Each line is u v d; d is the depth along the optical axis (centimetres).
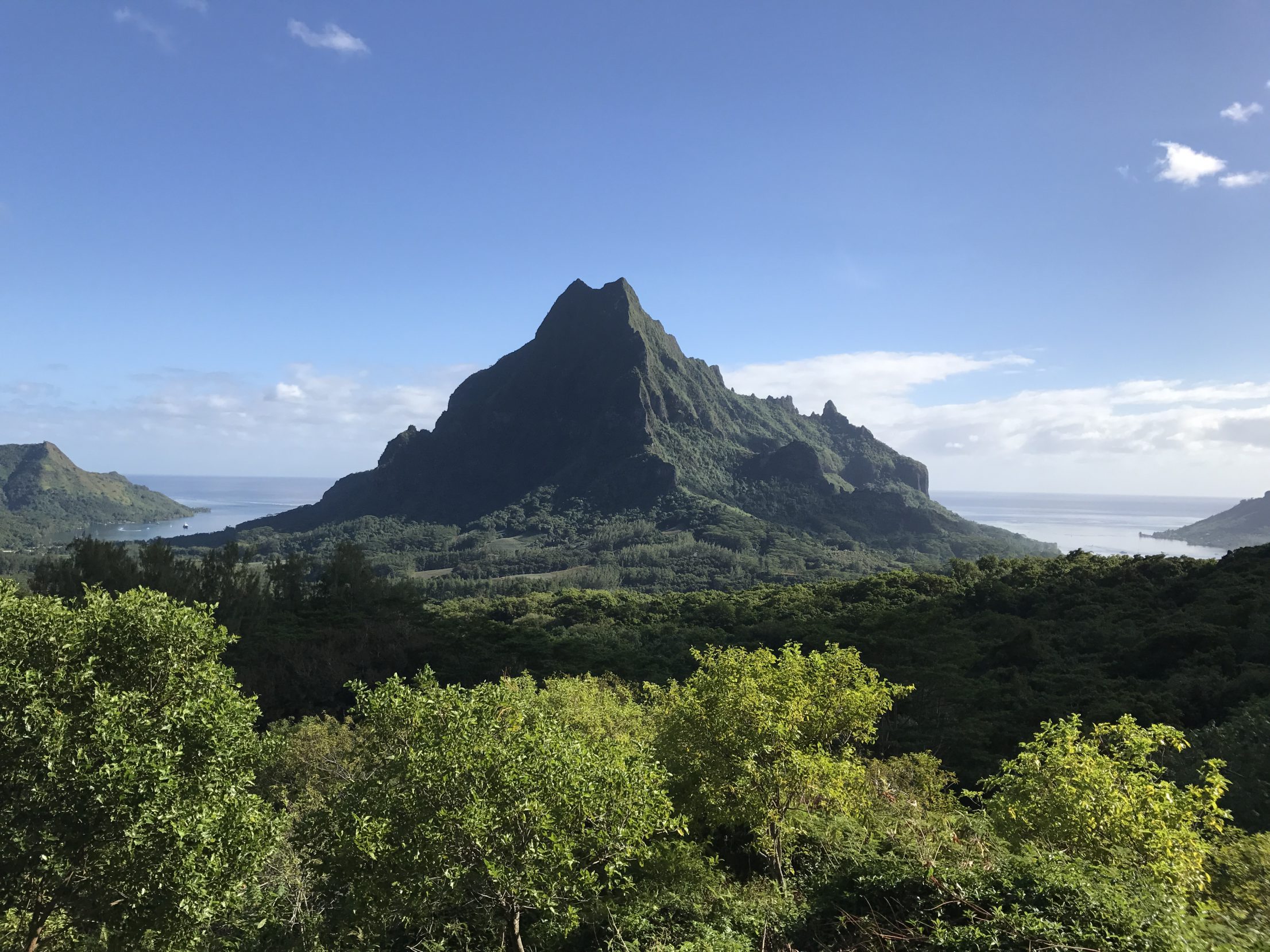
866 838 1439
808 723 1769
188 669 1330
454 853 1084
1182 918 876
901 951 1021
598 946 1291
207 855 1097
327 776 2289
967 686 3753
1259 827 1772
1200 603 4747
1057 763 1288
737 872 1677
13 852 1030
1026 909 936
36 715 1085
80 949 1246
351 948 1271
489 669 4766
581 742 1269
